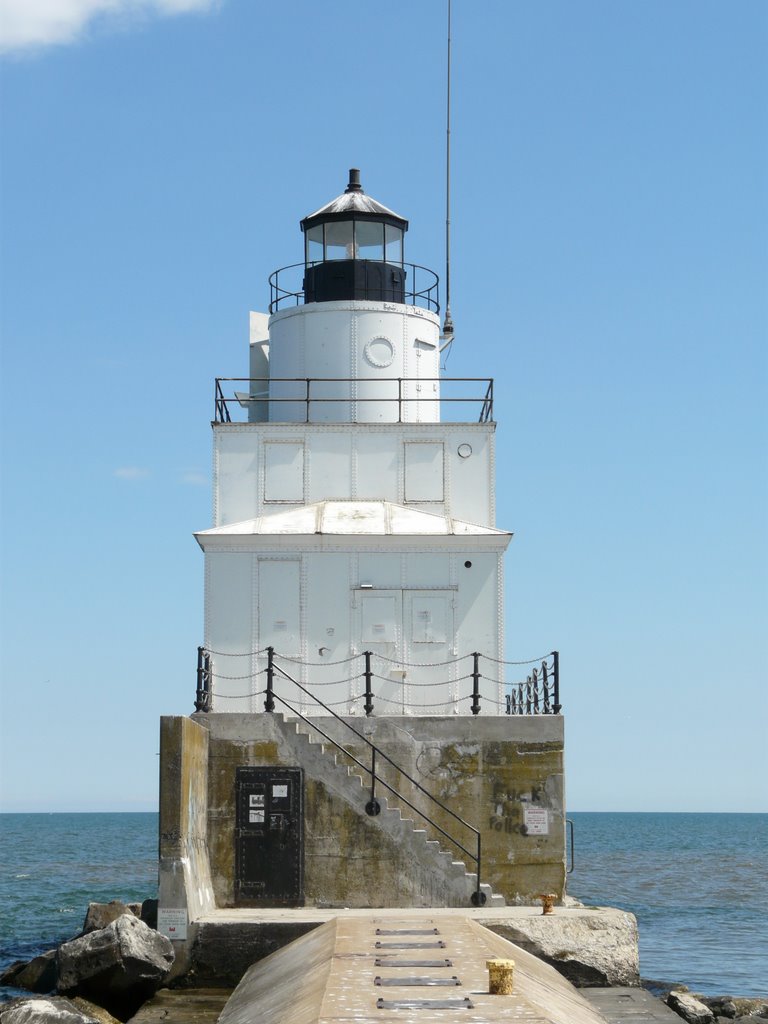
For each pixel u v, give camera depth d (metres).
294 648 34.06
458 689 34.00
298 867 29.17
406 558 34.38
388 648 34.06
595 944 26.56
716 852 119.12
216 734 29.64
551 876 29.62
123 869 89.69
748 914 57.72
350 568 34.31
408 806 29.88
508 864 29.66
